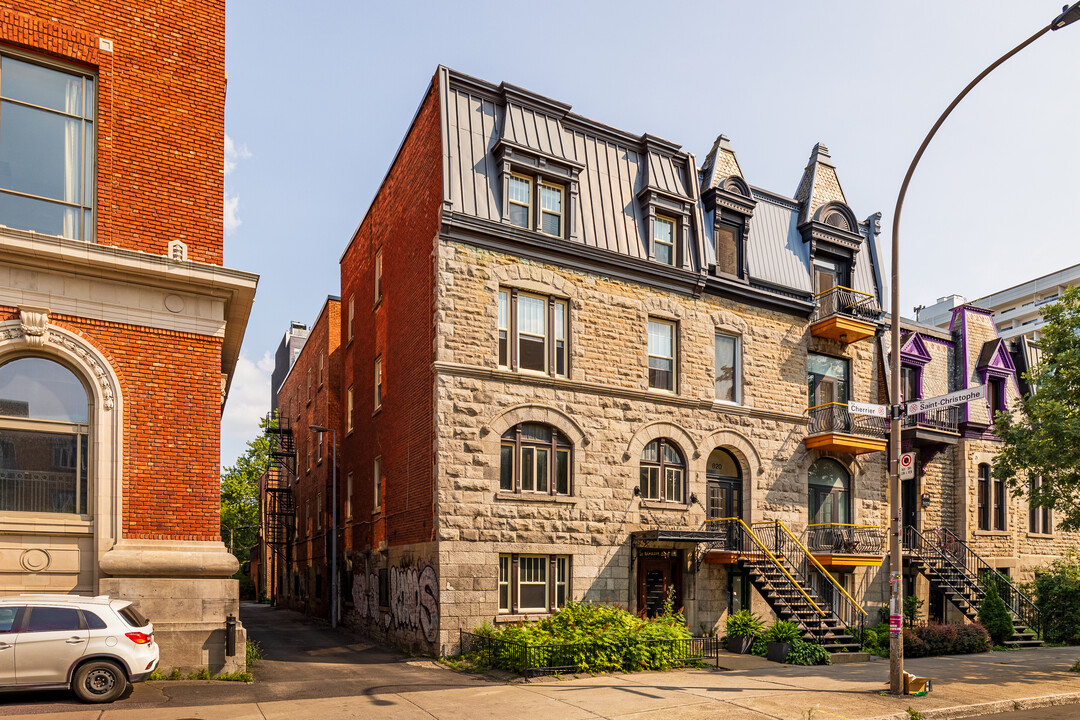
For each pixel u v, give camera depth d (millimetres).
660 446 21344
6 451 12969
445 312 18531
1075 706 14117
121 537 13273
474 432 18438
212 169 15000
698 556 21266
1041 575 27188
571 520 19375
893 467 14500
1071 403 20531
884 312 26562
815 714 11977
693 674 15703
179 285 14258
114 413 13492
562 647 15516
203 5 15352
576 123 21469
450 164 19141
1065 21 12109
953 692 14305
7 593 12500
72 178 13828
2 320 12805
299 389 42531
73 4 13977
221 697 12141
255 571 58406
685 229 22375
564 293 20266
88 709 10734
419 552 18875
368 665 16953
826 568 23547
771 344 23891
